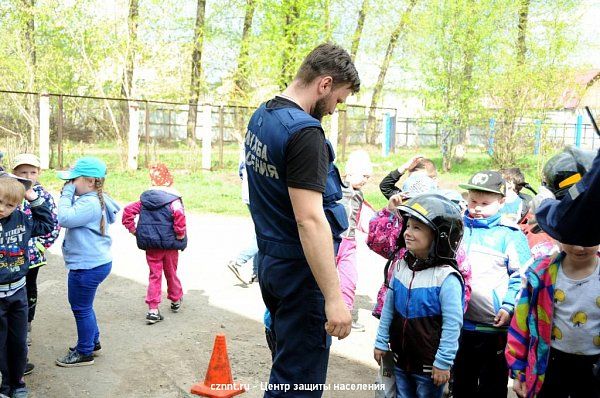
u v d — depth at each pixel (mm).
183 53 25438
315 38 24797
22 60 23797
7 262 4176
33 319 6246
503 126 22312
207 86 26438
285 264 2869
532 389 3182
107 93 25453
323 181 2752
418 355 3482
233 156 26172
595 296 3033
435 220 3406
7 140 19891
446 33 23703
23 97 20922
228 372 4656
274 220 2883
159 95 25422
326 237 2719
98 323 6199
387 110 32375
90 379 4859
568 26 22188
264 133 2844
